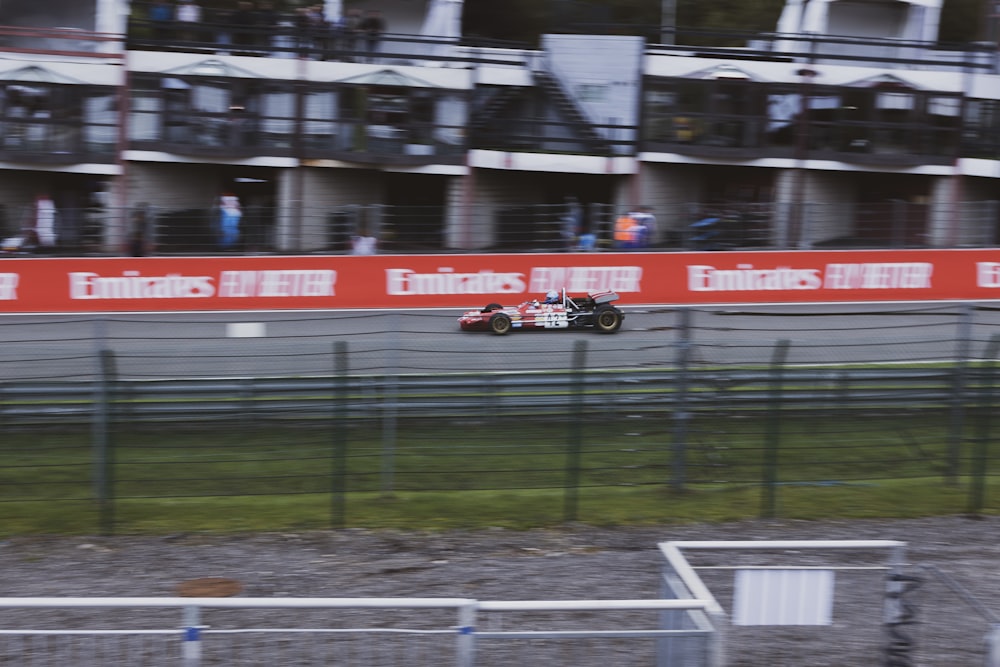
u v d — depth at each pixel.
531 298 42.59
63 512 21.69
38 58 47.22
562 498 22.91
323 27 50.25
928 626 14.13
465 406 22.62
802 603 12.90
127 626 12.99
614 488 23.44
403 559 19.38
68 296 40.47
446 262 42.38
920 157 51.59
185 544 20.09
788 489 23.30
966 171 51.81
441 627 11.91
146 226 41.94
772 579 12.84
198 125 48.94
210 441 21.97
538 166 51.25
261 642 11.30
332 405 22.52
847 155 51.28
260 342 32.44
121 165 48.94
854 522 21.38
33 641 11.22
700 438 23.77
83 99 47.88
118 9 47.97
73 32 47.41
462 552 19.77
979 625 14.20
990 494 23.16
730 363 25.56
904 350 29.86
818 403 22.95
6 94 46.88
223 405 21.94
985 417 22.47
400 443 22.81
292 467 23.09
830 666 13.20
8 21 47.03
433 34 54.47
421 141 50.56
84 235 41.81
